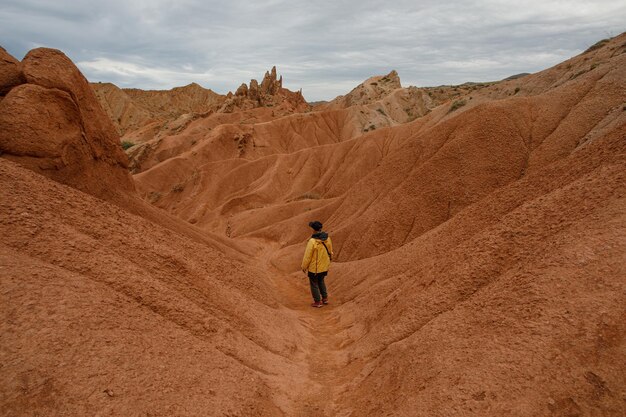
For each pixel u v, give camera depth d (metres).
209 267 10.24
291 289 17.53
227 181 82.19
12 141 10.13
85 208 7.79
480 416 3.65
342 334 9.67
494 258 7.00
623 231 4.77
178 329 5.54
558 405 3.40
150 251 7.63
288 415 5.34
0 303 3.90
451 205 25.91
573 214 6.23
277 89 169.38
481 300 5.69
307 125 121.75
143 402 3.83
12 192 6.25
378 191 34.72
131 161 104.88
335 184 71.94
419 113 135.88
